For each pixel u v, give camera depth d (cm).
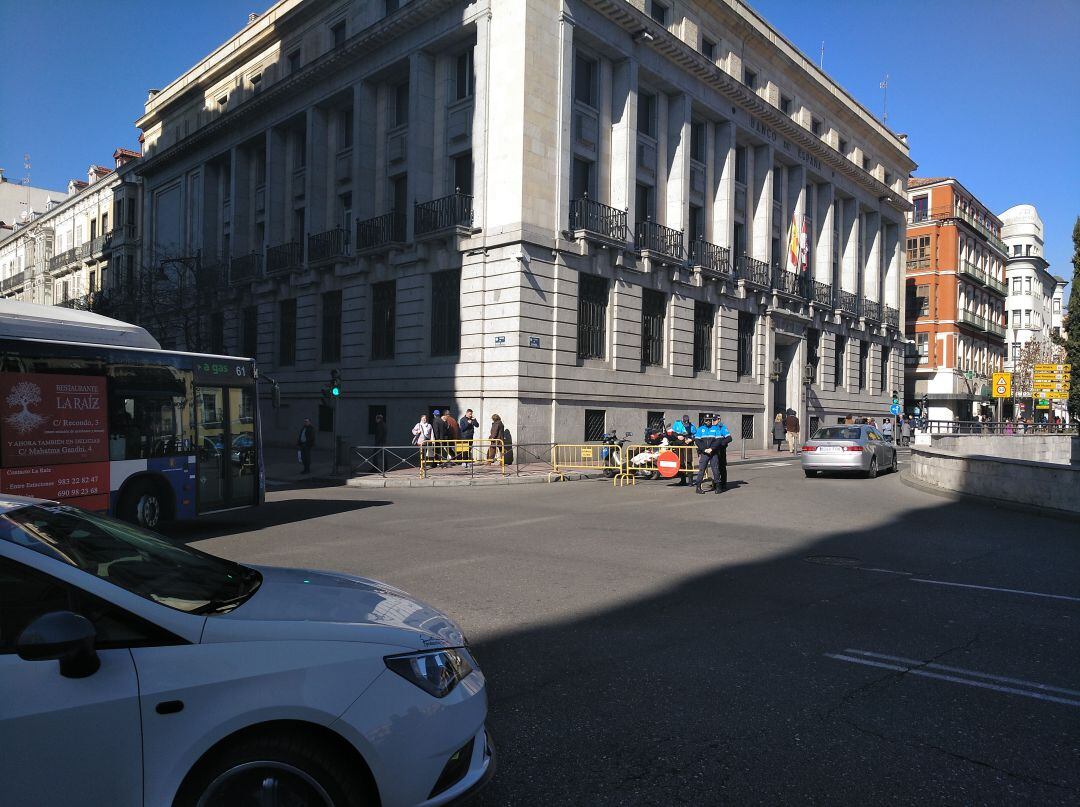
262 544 984
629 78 2662
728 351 3206
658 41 2706
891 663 509
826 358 4031
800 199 3750
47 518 317
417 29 2608
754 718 416
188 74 4200
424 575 777
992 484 1424
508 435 2272
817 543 991
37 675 231
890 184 4788
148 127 4634
